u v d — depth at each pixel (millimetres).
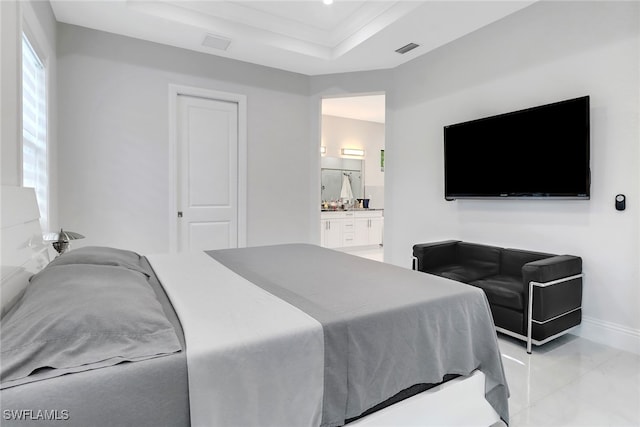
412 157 3951
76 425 741
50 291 1011
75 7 2822
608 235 2395
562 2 2619
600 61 2416
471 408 1438
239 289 1466
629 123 2283
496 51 3076
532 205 2848
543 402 1737
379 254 6332
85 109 3184
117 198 3346
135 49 3385
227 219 3967
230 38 3385
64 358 797
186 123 3729
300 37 3678
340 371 1098
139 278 1350
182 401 852
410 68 3936
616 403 1729
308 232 4496
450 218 3561
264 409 950
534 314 2271
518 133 2846
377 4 3082
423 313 1330
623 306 2334
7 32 1632
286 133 4281
